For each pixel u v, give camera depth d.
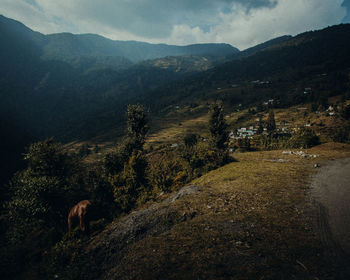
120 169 24.86
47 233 14.01
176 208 10.47
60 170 20.95
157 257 6.78
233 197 11.30
